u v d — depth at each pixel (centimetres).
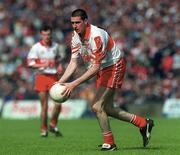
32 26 12294
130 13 12031
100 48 3133
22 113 9319
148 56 10538
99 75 3247
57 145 3866
